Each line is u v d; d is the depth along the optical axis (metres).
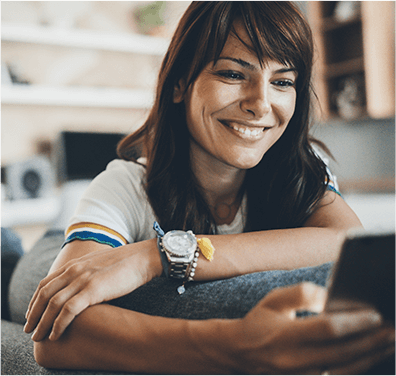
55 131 4.46
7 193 4.01
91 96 4.50
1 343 0.68
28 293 0.86
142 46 4.66
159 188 0.90
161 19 4.63
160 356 0.46
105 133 4.45
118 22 4.70
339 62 4.40
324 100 4.35
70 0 4.42
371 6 3.79
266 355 0.39
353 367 0.40
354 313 0.38
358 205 3.28
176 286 0.60
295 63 0.81
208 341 0.43
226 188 0.96
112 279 0.57
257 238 0.69
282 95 0.81
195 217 0.91
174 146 0.92
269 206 0.98
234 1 0.76
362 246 0.39
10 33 4.04
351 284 0.39
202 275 0.63
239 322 0.42
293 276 0.52
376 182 4.00
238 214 1.00
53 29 4.23
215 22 0.77
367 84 3.88
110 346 0.49
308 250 0.70
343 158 4.43
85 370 0.51
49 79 4.38
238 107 0.79
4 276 1.04
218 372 0.43
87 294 0.54
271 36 0.76
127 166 0.97
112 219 0.80
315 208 0.93
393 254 0.40
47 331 0.54
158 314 0.54
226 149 0.83
